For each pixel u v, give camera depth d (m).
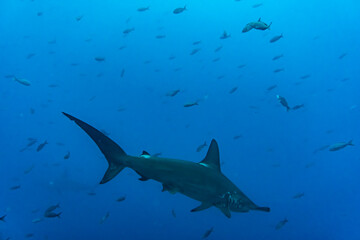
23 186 17.50
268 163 23.33
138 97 24.94
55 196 16.94
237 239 14.49
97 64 25.69
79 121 3.09
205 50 26.52
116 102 25.14
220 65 26.06
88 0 25.52
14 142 25.14
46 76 26.84
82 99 25.72
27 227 15.34
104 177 3.00
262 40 26.97
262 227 15.94
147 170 2.89
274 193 21.50
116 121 24.81
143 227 14.72
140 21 26.12
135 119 24.55
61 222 15.12
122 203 16.38
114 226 14.73
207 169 3.00
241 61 26.47
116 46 25.88
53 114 25.77
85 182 17.53
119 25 26.16
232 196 2.97
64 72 26.61
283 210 19.20
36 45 27.14
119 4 25.73
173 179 2.83
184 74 25.58
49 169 17.83
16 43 27.34
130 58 25.58
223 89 25.38
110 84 25.28
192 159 23.72
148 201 16.70
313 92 28.33
